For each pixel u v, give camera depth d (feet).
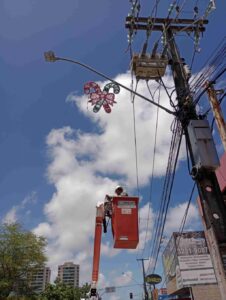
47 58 27.04
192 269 83.66
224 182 45.11
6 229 98.27
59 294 163.94
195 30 32.65
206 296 80.38
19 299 93.15
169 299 101.09
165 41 32.96
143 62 32.96
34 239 100.37
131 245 22.30
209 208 23.59
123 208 22.74
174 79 31.89
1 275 94.63
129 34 32.78
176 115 29.19
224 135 34.22
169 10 30.01
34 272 99.09
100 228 22.15
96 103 27.02
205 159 24.82
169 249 96.73
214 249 22.13
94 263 20.30
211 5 26.71
